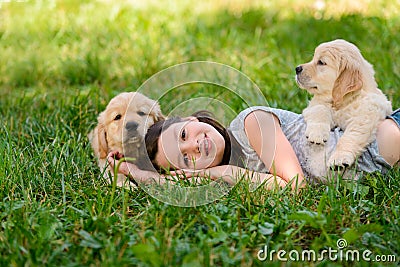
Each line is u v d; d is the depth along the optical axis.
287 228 3.06
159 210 3.18
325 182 3.65
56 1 8.92
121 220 3.14
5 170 3.71
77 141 4.29
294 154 3.68
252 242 2.91
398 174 3.56
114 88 6.05
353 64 3.65
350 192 3.38
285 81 5.83
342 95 3.62
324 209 3.25
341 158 3.51
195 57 6.65
